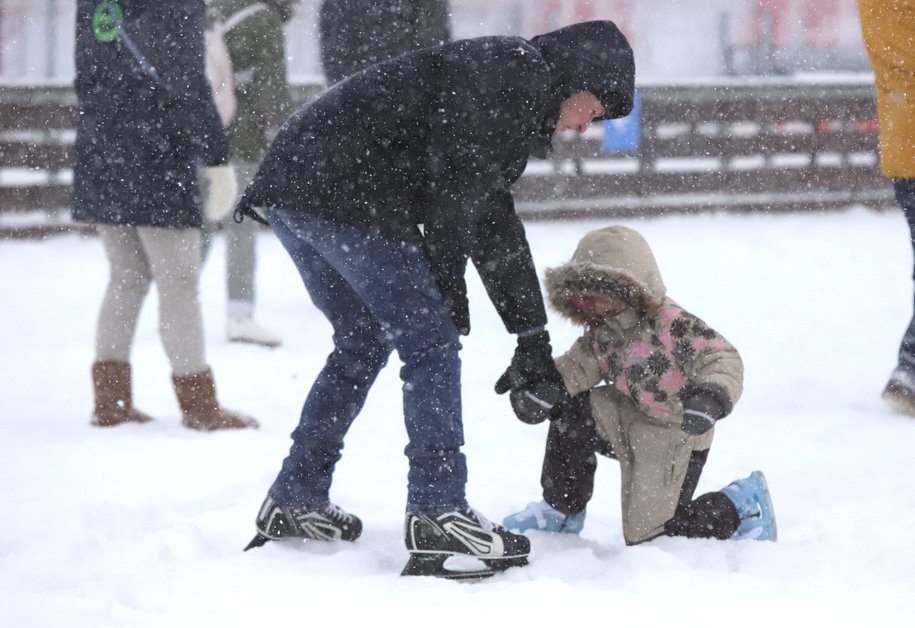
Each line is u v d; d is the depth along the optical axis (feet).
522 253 22.31
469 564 22.38
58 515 26.21
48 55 110.73
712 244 79.56
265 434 34.99
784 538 24.76
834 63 134.92
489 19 128.36
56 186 79.77
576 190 92.58
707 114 96.43
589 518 26.50
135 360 45.75
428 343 21.38
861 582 20.24
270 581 20.44
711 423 21.49
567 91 21.44
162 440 33.86
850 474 30.35
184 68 33.50
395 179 21.13
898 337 50.37
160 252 34.58
